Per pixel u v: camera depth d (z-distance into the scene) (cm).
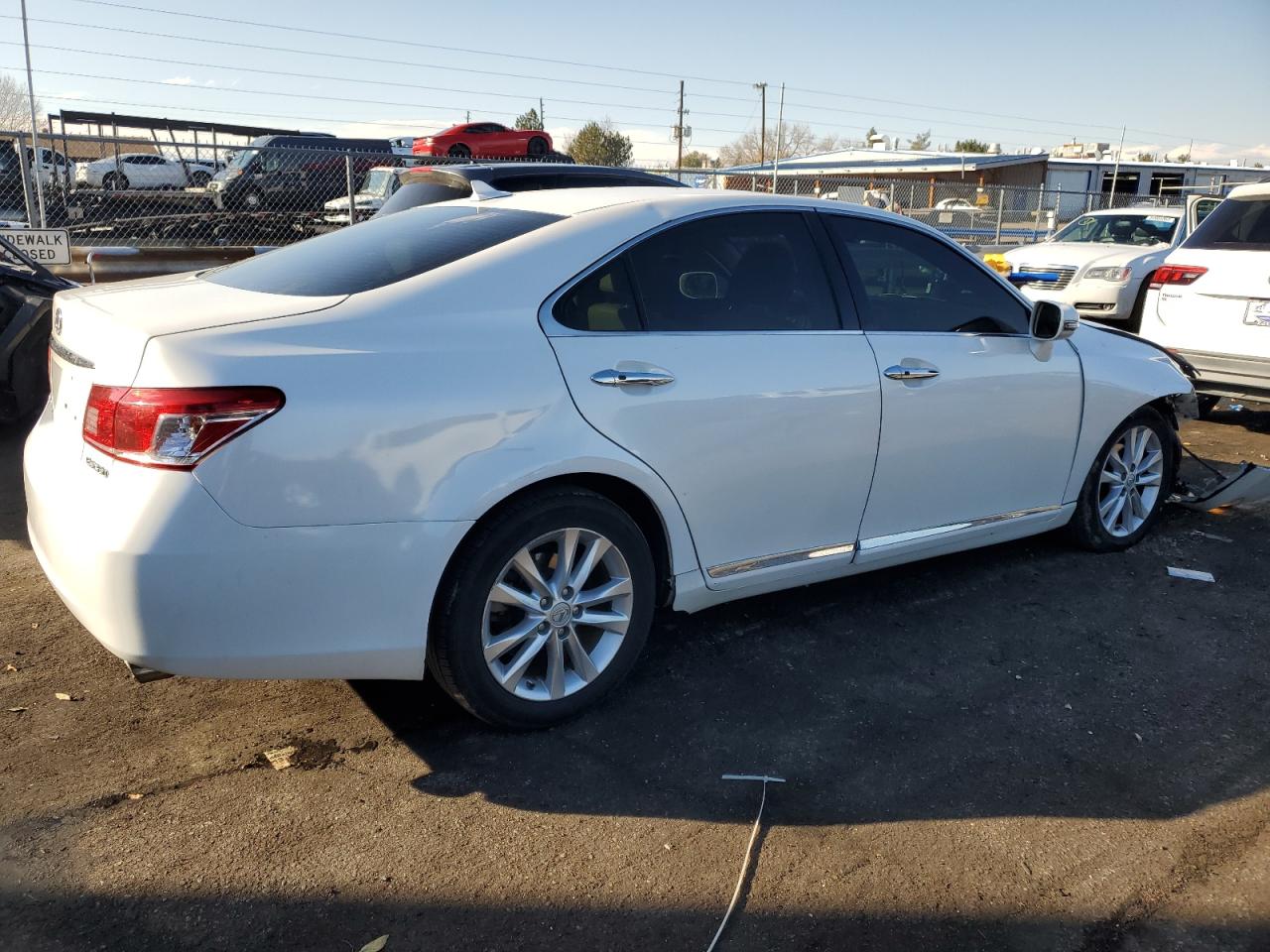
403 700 326
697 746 304
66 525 256
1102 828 268
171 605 243
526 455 281
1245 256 662
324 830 259
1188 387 478
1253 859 256
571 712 311
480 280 291
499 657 296
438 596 280
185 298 294
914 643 377
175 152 1689
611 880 243
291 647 258
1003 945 225
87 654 350
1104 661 365
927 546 397
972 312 400
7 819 258
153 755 291
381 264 305
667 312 320
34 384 624
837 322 357
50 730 302
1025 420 411
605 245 312
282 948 219
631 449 303
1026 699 337
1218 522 525
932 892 242
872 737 311
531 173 753
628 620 316
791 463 341
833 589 427
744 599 414
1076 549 478
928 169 3206
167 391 241
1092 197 2186
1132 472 472
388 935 224
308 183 1630
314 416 251
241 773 283
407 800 273
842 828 265
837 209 371
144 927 224
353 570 260
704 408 317
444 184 730
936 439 380
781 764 295
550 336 293
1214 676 356
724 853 254
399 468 262
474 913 231
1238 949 225
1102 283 1091
